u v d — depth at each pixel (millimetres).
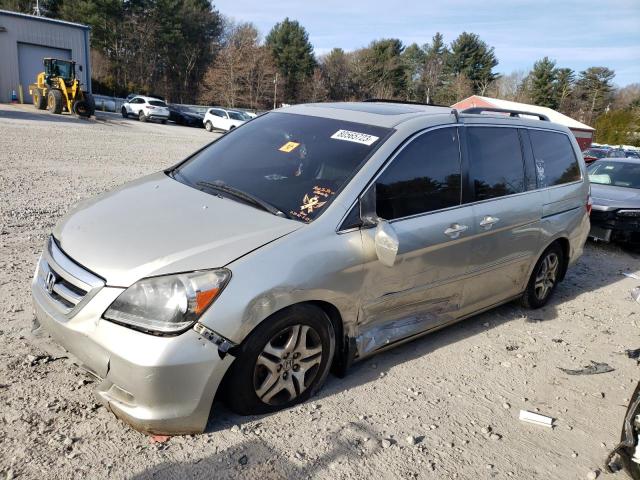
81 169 11453
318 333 3125
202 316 2613
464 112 4375
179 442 2736
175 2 65125
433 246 3695
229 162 3922
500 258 4418
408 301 3688
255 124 4422
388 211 3480
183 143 21484
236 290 2697
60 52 36812
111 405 2670
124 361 2541
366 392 3453
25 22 34625
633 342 4852
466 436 3139
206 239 2891
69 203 7910
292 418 3057
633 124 61875
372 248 3279
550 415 3496
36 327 3164
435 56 91938
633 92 101688
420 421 3221
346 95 78125
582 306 5703
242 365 2809
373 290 3373
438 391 3596
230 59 65000
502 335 4680
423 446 2986
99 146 16547
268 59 68312
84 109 28438
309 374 3197
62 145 15586
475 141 4250
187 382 2609
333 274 3072
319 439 2906
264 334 2840
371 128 3787
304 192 3385
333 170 3494
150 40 65250
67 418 2844
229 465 2627
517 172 4648
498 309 5309
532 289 5168
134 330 2564
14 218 6688
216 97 65375
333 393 3379
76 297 2758
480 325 4852
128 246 2855
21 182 9172
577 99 93562
